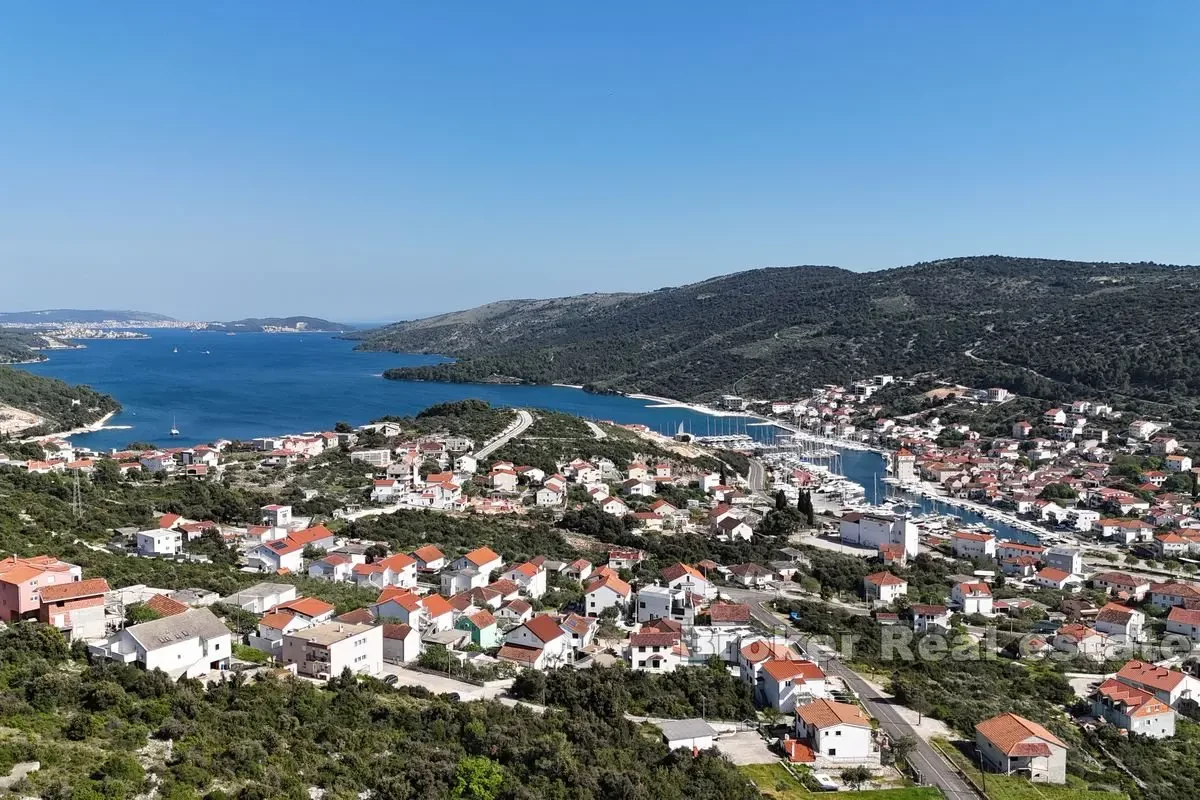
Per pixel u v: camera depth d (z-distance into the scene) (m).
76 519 144.00
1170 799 88.38
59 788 54.94
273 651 91.81
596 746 78.12
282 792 61.22
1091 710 112.12
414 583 139.12
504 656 103.88
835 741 85.38
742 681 105.00
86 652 80.38
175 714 69.62
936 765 86.19
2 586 86.69
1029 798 80.69
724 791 73.88
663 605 127.25
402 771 67.44
